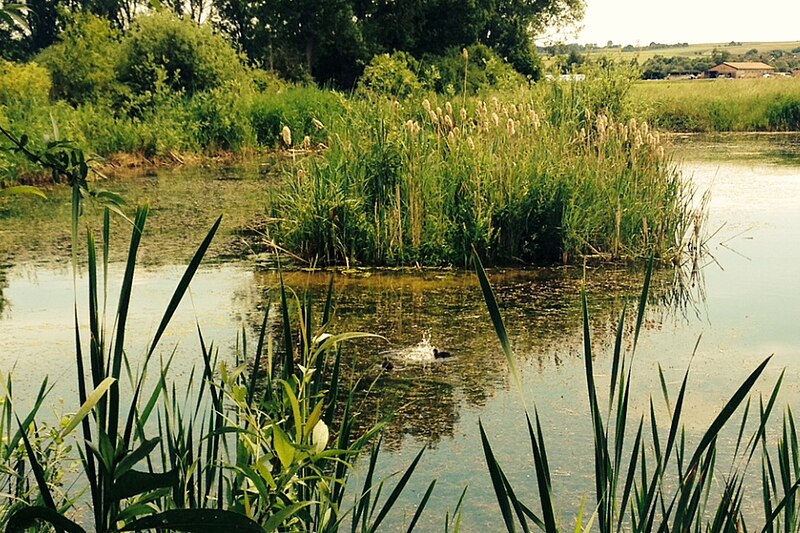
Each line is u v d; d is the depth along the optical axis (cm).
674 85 2591
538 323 583
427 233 772
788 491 222
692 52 10181
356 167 825
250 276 721
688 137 2003
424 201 791
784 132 2142
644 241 780
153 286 687
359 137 859
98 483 144
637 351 518
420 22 2934
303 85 2570
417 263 756
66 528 133
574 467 362
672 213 798
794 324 567
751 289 663
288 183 912
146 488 136
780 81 2523
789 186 1152
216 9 4103
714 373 477
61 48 1961
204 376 221
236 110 1728
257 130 1755
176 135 1619
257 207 1041
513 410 427
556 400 441
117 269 749
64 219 995
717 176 1244
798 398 434
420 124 1020
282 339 535
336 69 2944
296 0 2730
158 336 153
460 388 459
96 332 149
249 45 3812
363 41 2788
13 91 1616
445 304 632
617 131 936
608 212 793
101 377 150
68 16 2036
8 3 176
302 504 168
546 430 402
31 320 592
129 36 2083
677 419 190
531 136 866
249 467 174
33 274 733
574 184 795
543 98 1159
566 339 546
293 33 2800
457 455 376
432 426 408
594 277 714
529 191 778
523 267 752
